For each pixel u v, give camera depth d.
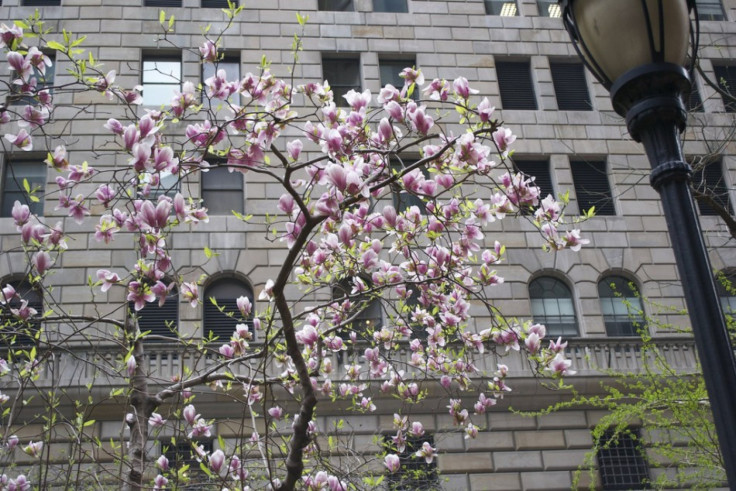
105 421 20.17
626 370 22.25
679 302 24.67
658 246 25.36
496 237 24.62
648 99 5.14
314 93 10.95
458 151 9.09
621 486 22.30
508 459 22.17
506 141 8.48
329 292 22.12
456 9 27.70
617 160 26.30
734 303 24.78
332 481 10.00
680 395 15.03
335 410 21.50
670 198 4.99
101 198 9.54
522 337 10.84
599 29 5.32
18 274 21.94
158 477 9.76
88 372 20.31
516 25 27.80
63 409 19.97
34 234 10.21
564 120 26.56
